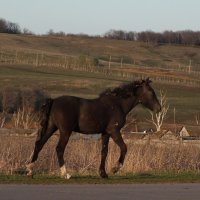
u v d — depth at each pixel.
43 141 17.12
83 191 14.10
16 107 51.16
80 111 17.11
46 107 17.09
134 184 15.86
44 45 196.62
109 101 17.61
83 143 21.67
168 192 14.34
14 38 197.38
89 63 141.75
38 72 116.75
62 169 16.89
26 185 14.99
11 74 109.56
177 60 195.00
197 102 85.38
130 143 22.92
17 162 19.72
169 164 21.69
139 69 142.75
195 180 17.02
